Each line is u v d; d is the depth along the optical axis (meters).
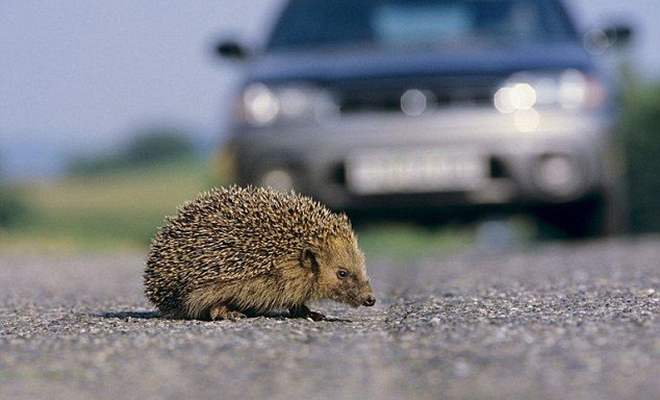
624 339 6.15
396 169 12.48
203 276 7.87
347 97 12.57
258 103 12.71
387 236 19.38
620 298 8.15
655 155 30.25
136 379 5.51
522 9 13.90
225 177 13.09
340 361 5.83
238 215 8.02
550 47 13.27
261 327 7.18
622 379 5.21
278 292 8.11
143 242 20.98
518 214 13.73
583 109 12.60
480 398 4.95
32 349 6.32
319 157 12.48
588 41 14.43
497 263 11.69
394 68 12.64
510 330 6.54
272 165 12.59
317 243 8.17
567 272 10.31
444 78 12.51
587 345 6.00
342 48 13.49
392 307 8.47
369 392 5.15
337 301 8.29
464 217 13.67
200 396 5.16
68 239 19.20
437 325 6.91
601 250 12.41
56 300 9.52
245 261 7.95
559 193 12.55
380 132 12.45
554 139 12.48
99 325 7.46
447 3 13.96
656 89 31.58
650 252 11.91
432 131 12.42
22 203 49.84
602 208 13.16
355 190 12.51
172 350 6.20
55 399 5.18
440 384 5.23
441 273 10.92
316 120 12.58
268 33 14.07
